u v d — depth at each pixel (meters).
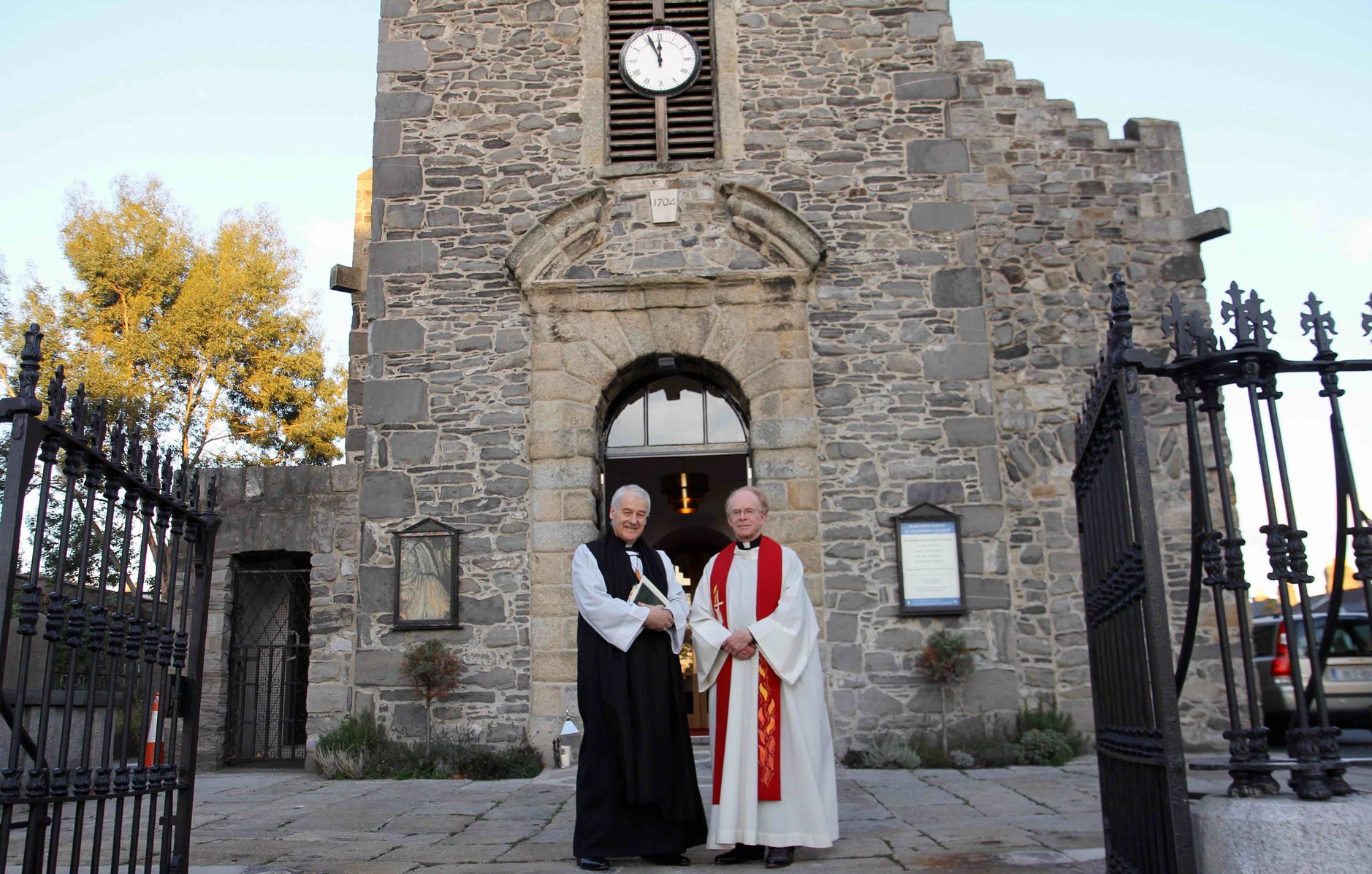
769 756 4.48
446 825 5.79
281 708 9.98
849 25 10.24
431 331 9.59
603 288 9.52
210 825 5.84
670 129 10.16
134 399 18.28
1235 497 9.20
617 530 4.85
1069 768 8.01
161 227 19.88
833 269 9.66
